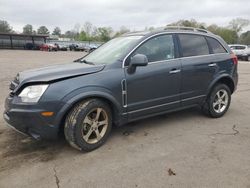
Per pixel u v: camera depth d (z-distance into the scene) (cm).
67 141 396
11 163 368
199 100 528
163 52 470
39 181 326
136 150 407
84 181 326
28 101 365
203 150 407
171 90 479
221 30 7706
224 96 571
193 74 504
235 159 378
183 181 323
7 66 1634
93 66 410
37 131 369
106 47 505
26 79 379
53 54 3516
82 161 374
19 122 371
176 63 480
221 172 343
